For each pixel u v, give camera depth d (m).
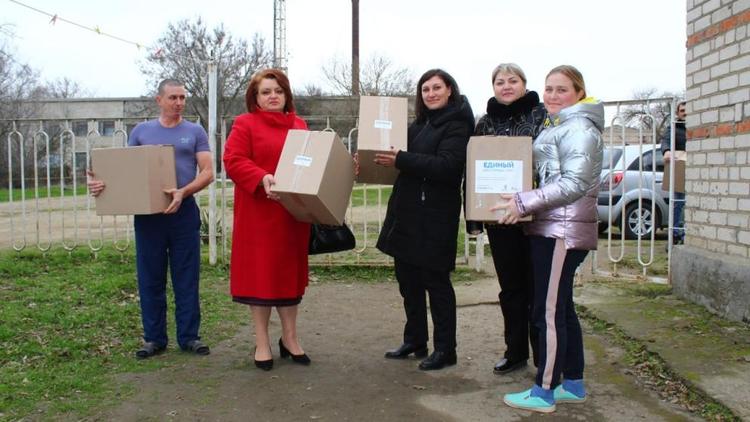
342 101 25.36
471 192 3.52
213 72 7.11
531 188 3.48
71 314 5.09
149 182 4.10
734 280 4.72
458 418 3.38
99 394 3.63
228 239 9.05
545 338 3.43
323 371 4.11
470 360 4.32
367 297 6.17
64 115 38.72
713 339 4.30
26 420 3.25
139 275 4.38
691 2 5.43
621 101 6.27
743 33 4.73
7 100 27.05
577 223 3.36
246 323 5.17
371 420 3.35
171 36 35.06
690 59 5.46
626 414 3.39
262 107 4.10
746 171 4.73
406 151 3.87
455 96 4.02
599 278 6.39
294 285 4.11
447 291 4.14
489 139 3.50
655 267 7.24
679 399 3.55
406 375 4.04
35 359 4.12
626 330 4.62
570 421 3.33
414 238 4.04
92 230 11.46
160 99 4.38
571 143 3.28
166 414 3.40
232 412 3.44
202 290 6.21
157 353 4.41
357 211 13.27
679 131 7.36
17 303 5.38
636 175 9.47
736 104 4.83
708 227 5.23
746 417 3.15
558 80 3.41
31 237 10.33
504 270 3.95
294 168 3.75
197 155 4.43
